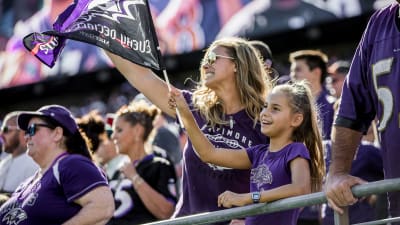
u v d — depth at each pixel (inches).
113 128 426.0
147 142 425.7
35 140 340.5
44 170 339.6
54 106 348.5
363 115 252.4
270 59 377.1
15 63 855.1
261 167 289.3
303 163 280.1
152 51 284.5
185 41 700.0
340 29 673.0
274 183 282.7
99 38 281.6
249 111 311.6
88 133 427.5
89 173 325.7
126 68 321.1
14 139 445.7
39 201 324.8
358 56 252.4
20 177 437.7
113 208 325.7
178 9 710.5
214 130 312.2
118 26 285.0
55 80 836.0
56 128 342.3
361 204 379.2
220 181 304.5
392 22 245.0
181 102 282.7
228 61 315.6
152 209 402.6
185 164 313.7
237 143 307.4
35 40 287.4
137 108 426.3
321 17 620.7
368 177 384.2
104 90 872.3
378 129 247.1
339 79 455.8
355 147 250.8
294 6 637.9
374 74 245.1
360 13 601.0
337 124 251.1
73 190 322.7
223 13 679.1
